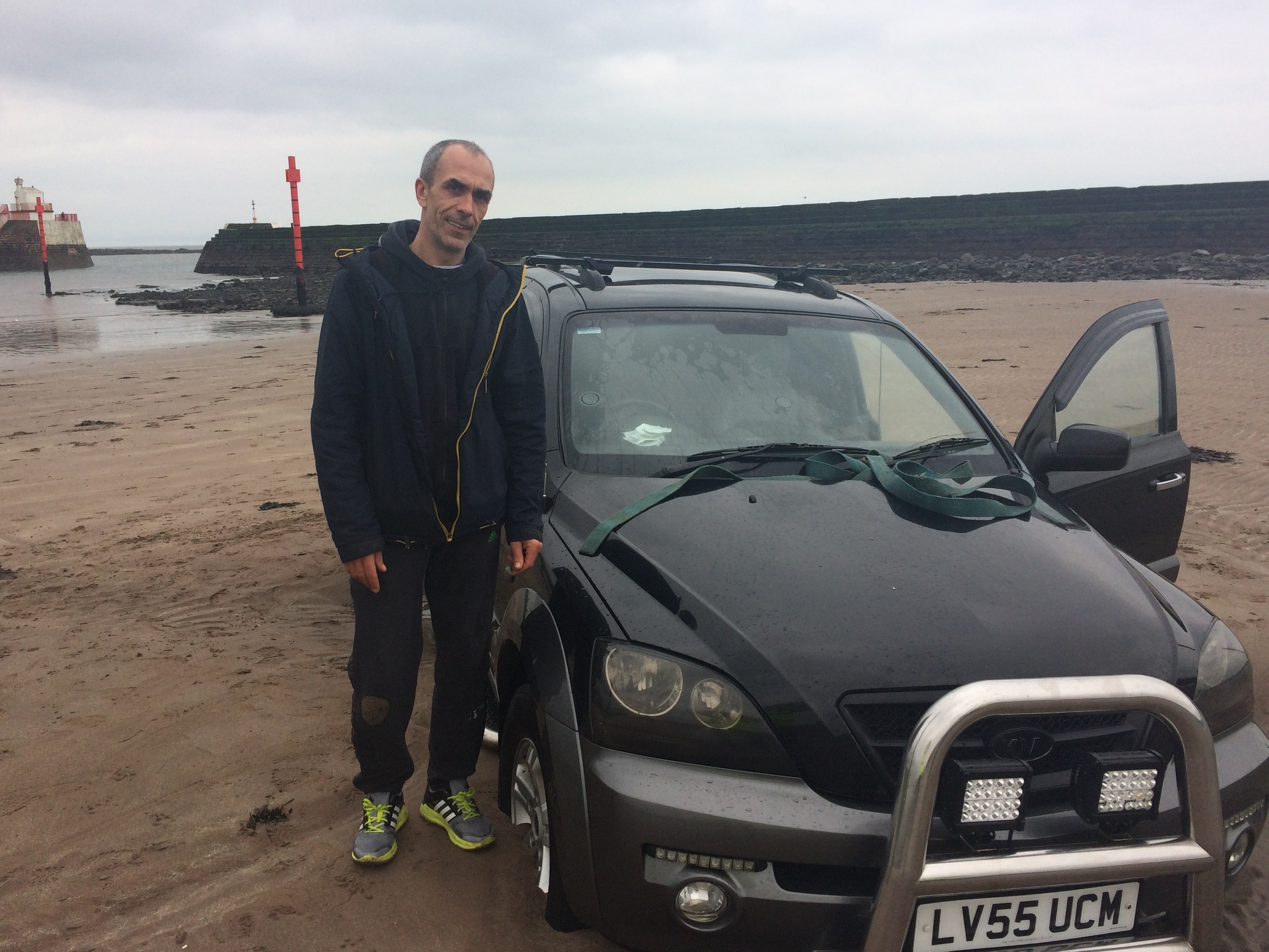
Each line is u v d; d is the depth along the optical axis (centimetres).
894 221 5556
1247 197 4706
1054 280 3866
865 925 198
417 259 246
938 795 197
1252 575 539
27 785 326
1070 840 204
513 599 271
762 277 418
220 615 486
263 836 296
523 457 265
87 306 4028
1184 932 205
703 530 252
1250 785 222
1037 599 233
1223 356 1372
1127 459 320
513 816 275
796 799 201
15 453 907
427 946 247
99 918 257
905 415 332
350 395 247
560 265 420
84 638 456
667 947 206
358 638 265
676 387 321
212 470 827
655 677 212
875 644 214
